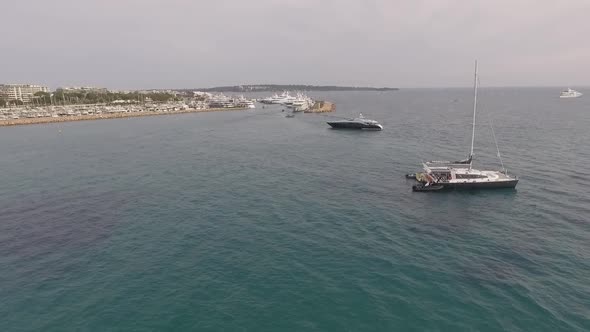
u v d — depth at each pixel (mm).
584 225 45156
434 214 50344
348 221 47906
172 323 28000
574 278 33562
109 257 38469
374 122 143250
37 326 27938
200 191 61688
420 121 169875
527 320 27922
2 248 40906
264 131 146750
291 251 39312
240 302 30438
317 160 87188
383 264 36469
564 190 58875
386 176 71125
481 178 61938
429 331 26891
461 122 160000
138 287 32781
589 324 27375
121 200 57562
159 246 40844
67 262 37531
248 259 37594
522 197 56594
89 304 30453
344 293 31594
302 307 29750
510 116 177000
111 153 99250
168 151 101500
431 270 35281
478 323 27656
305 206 53781
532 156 84000
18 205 55625
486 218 48594
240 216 49812
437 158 86125
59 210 53219
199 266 36281
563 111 196250
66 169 80250
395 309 29406
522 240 41562
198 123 180375
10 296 31734
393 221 47938
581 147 91938
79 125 173250
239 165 82188
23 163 87250
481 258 37531
